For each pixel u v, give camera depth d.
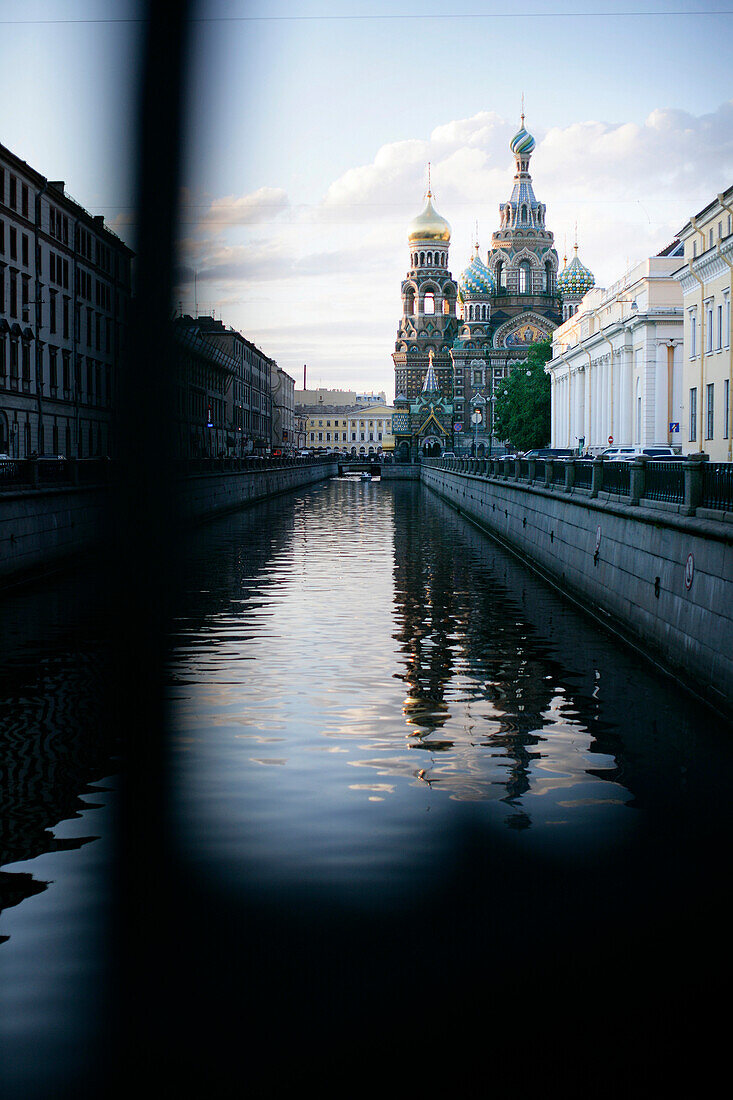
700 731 13.53
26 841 9.64
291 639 19.77
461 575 30.27
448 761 12.15
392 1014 6.89
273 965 7.48
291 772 11.68
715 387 47.78
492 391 177.88
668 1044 6.61
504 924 8.12
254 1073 6.30
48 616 22.34
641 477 20.36
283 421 168.88
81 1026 6.71
